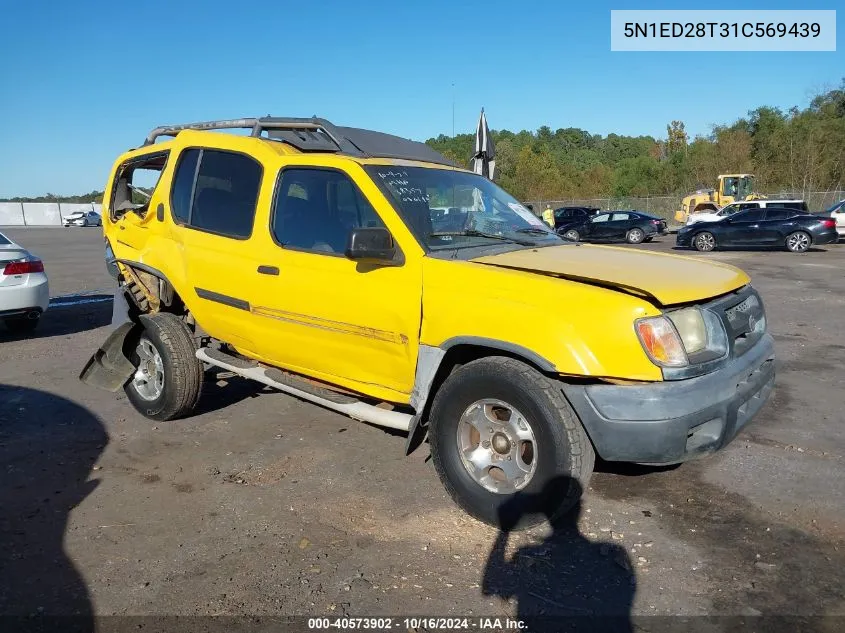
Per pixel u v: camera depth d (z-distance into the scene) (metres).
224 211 4.74
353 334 3.95
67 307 11.24
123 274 5.69
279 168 4.38
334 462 4.46
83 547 3.41
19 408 5.66
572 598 2.92
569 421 3.23
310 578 3.10
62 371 6.89
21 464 4.46
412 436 3.75
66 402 5.82
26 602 2.94
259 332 4.54
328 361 4.21
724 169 48.97
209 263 4.74
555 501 3.27
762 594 2.92
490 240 4.12
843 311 9.50
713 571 3.10
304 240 4.20
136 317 5.42
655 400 3.09
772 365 3.92
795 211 21.00
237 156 4.71
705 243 21.72
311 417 5.38
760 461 4.29
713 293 3.40
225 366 4.89
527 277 3.40
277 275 4.27
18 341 8.47
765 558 3.19
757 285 12.40
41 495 4.01
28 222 68.69
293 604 2.91
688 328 3.26
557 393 3.26
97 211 70.25
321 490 4.03
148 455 4.62
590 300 3.19
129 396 5.43
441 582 3.05
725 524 3.52
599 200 48.94
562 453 3.22
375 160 4.20
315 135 4.84
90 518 3.71
